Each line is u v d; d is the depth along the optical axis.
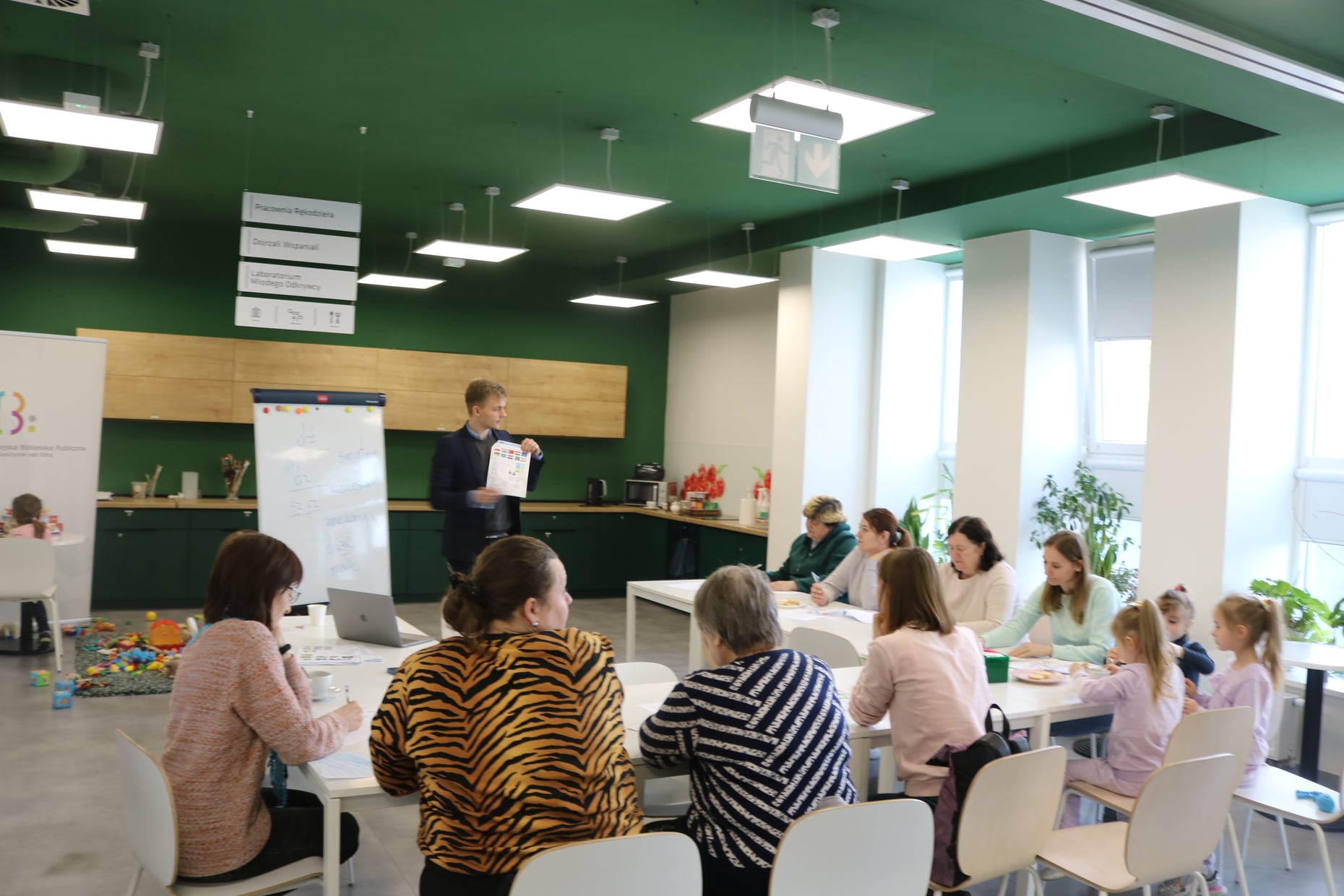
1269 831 4.14
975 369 6.73
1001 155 5.43
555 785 1.94
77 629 6.86
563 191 4.77
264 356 8.52
